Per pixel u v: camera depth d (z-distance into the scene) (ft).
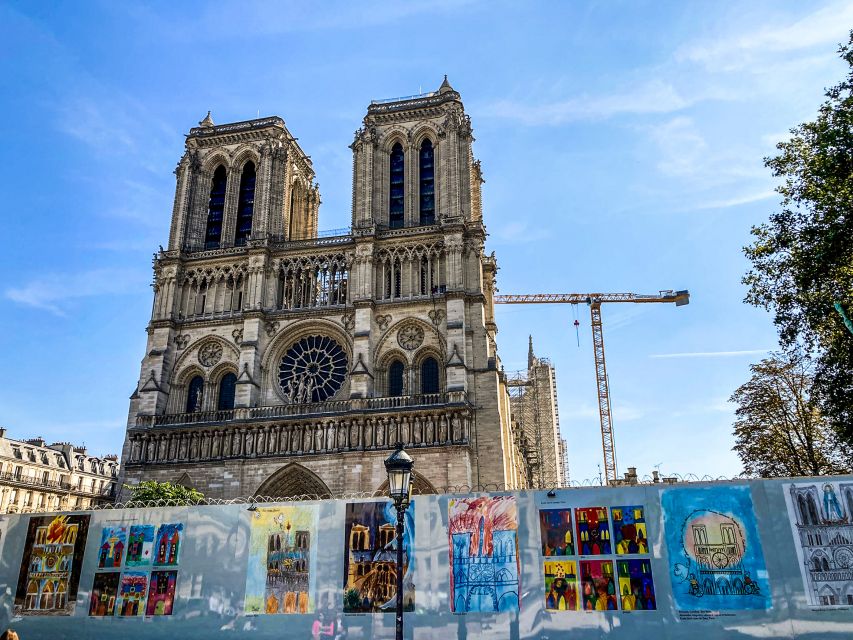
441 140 307.37
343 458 253.44
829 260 154.81
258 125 330.75
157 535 133.59
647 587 114.32
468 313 276.21
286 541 128.06
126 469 271.49
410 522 124.77
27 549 137.08
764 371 251.80
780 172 173.27
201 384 294.25
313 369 284.82
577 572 117.08
